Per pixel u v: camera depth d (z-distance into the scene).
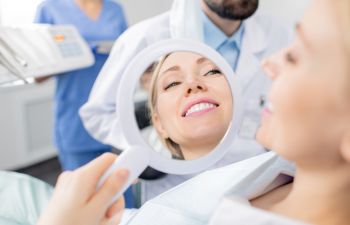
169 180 0.94
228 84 0.54
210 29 1.03
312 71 0.34
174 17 1.01
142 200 1.00
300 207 0.42
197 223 0.56
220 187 0.59
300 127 0.36
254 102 1.00
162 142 0.51
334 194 0.40
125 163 0.43
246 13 0.97
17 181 0.82
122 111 0.51
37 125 2.61
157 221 0.58
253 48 1.07
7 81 1.02
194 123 0.51
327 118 0.34
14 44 1.11
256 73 1.05
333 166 0.38
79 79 1.50
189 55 0.55
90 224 0.41
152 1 2.68
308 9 0.36
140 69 0.52
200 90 0.52
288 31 1.18
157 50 0.53
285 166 0.51
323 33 0.34
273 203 0.47
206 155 0.52
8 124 2.45
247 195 0.48
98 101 1.06
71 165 1.58
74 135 1.52
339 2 0.34
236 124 0.54
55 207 0.41
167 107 0.51
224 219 0.42
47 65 1.16
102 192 0.41
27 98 2.50
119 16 1.75
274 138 0.38
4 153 2.46
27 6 2.30
